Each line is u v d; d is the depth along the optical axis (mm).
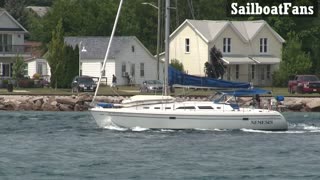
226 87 132875
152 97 132875
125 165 102125
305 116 175625
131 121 131750
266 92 133250
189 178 93938
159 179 93312
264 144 120750
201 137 126312
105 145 119062
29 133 135125
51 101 189125
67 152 112812
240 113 130625
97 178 93625
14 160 105875
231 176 95500
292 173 97812
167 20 135000
